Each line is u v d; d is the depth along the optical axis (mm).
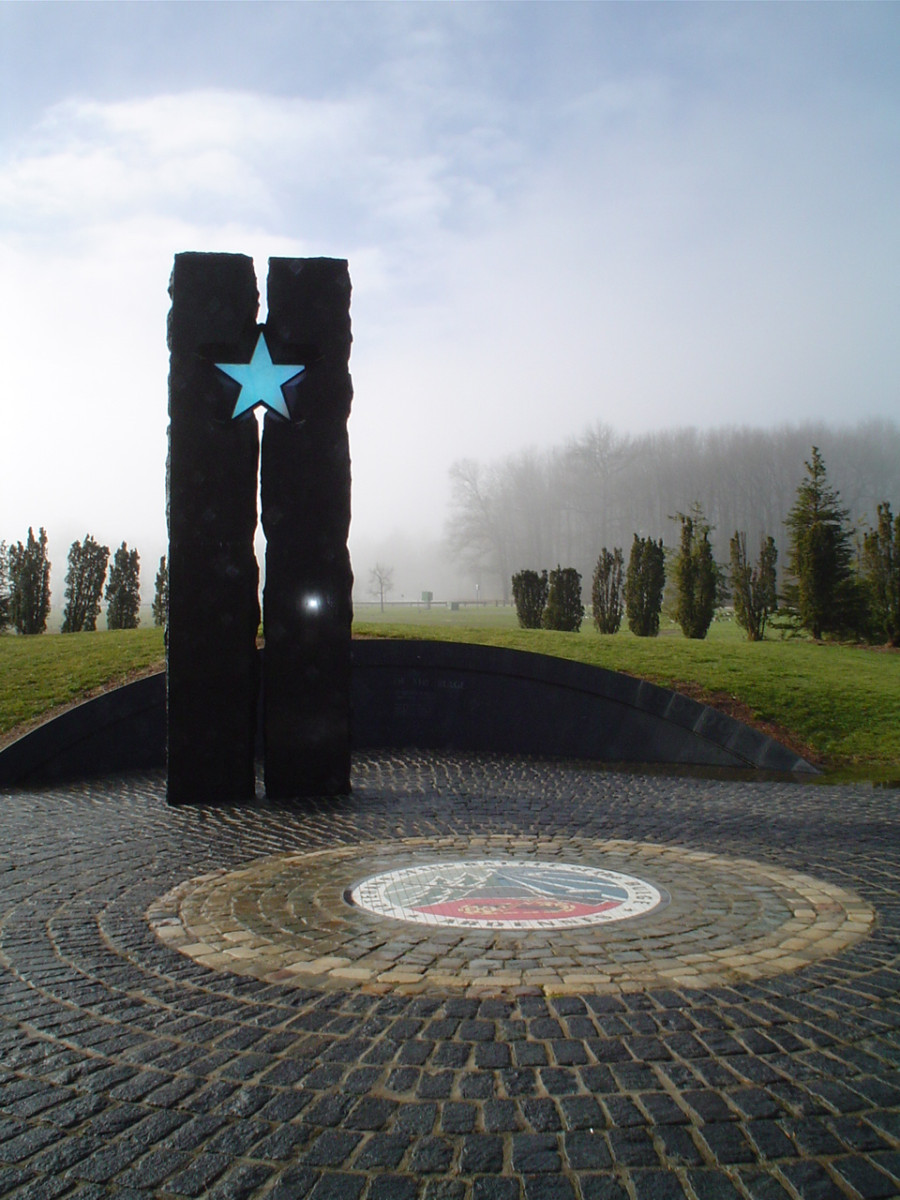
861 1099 3637
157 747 14453
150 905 6598
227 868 7723
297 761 11414
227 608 11188
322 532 11414
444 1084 3787
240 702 11211
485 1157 3248
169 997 4797
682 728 15359
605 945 5504
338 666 11492
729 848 8344
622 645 20656
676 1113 3531
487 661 15938
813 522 27531
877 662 20516
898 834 9117
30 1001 4770
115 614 29141
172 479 11117
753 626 28125
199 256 11133
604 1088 3732
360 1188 3080
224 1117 3555
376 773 13250
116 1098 3721
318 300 11336
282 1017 4504
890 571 25141
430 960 5273
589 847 8336
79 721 13719
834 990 4777
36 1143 3391
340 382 11398
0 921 6234
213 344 11109
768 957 5285
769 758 14703
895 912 6242
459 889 6852
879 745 15523
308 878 7277
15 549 28141
